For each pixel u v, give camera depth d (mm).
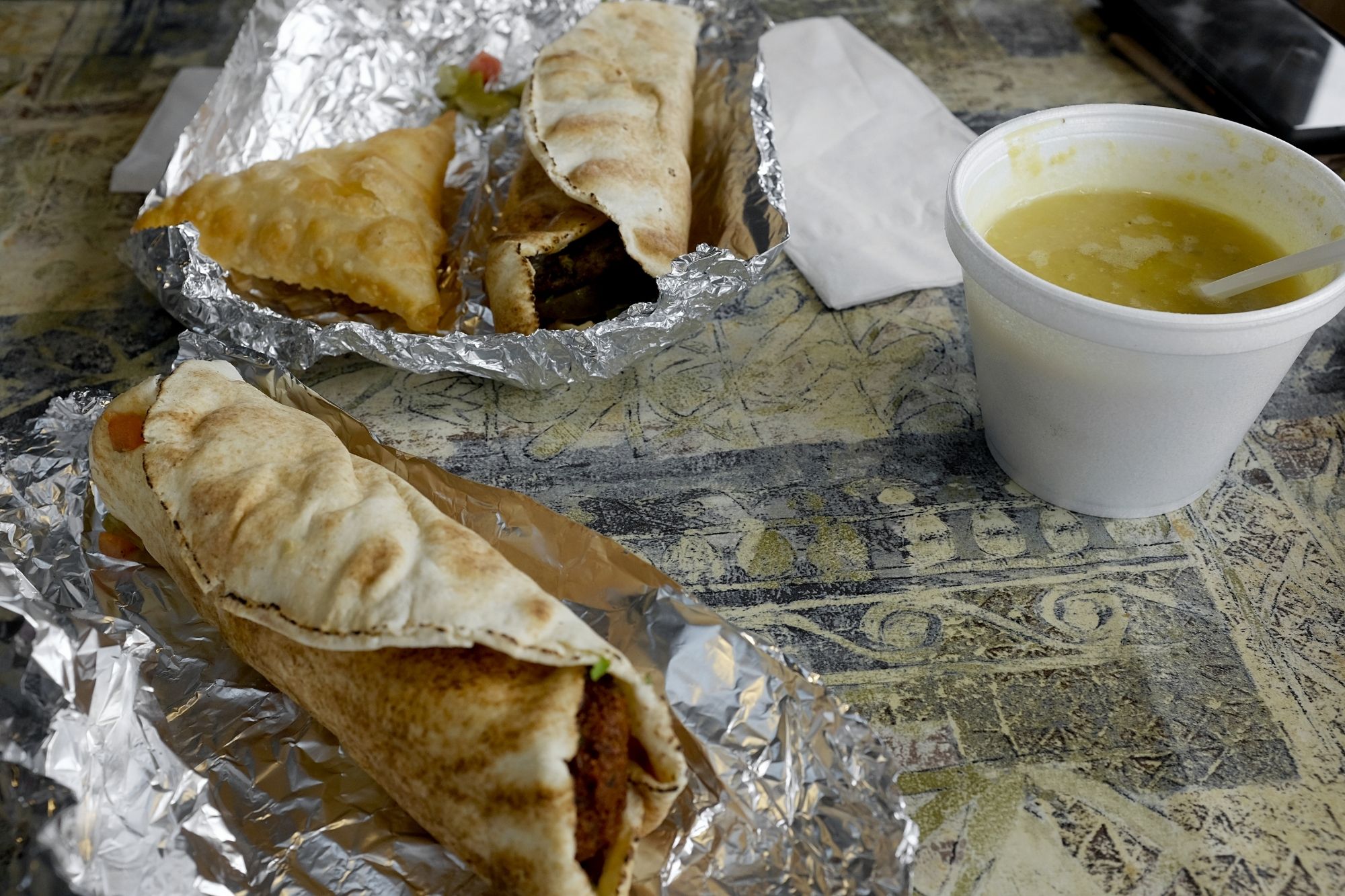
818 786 560
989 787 577
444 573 552
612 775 537
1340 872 558
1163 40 853
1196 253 637
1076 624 618
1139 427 607
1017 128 646
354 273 703
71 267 765
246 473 592
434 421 690
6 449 655
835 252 756
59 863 548
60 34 933
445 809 543
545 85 743
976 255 599
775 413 692
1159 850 562
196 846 562
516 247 681
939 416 689
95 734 577
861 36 883
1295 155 624
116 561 631
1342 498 657
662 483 665
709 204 749
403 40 826
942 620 620
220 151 766
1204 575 632
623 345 665
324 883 557
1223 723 592
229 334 673
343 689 563
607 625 592
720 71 810
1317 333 723
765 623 619
